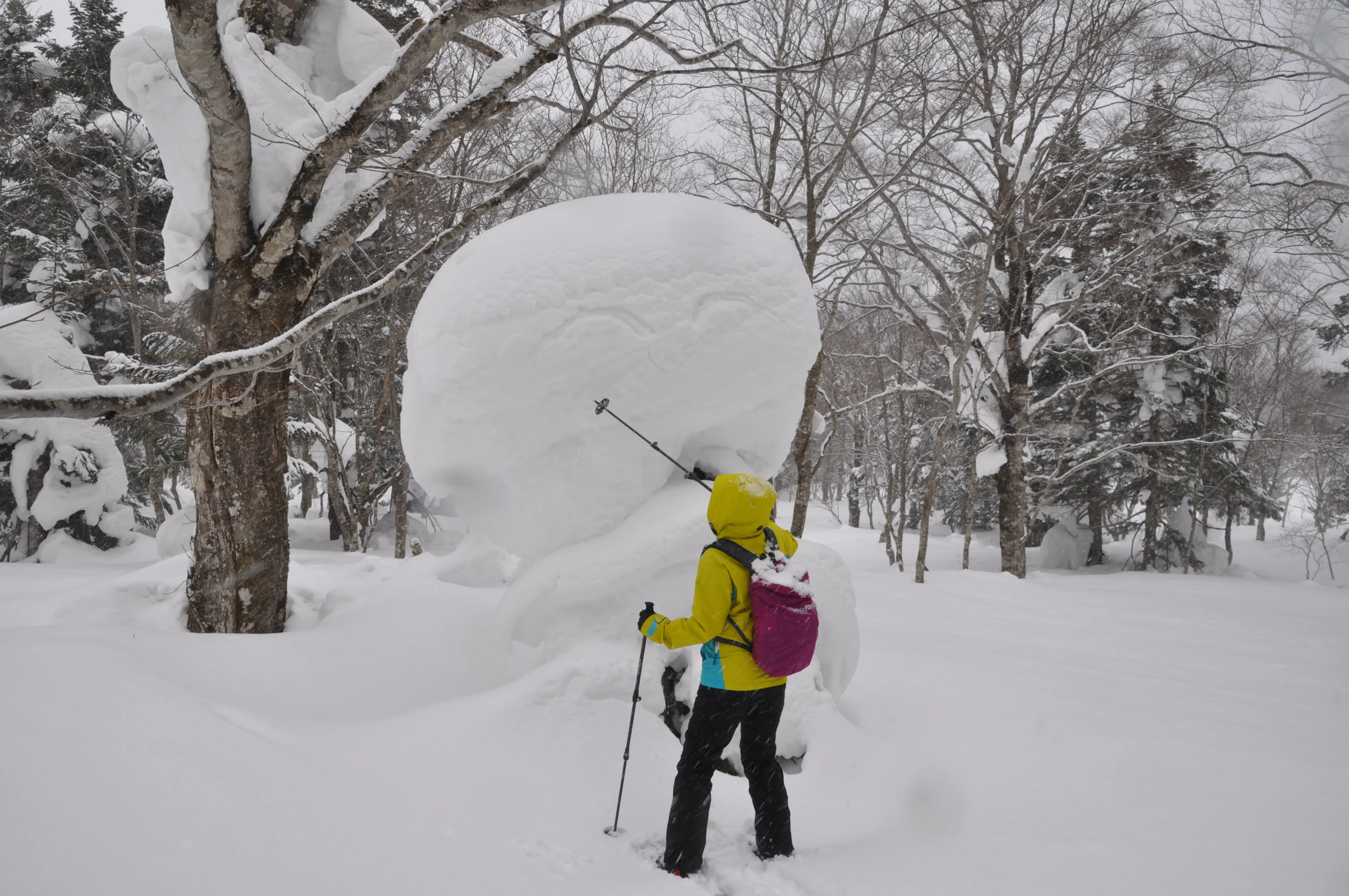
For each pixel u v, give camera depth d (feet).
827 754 11.48
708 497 12.98
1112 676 18.53
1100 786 10.69
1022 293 51.29
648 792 10.40
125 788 7.54
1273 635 28.60
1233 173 38.01
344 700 12.57
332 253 18.25
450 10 15.96
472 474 13.16
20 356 48.39
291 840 7.54
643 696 12.10
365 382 53.72
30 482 49.88
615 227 12.94
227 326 17.10
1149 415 66.69
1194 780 10.88
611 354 12.14
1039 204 47.44
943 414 73.92
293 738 10.22
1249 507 81.51
